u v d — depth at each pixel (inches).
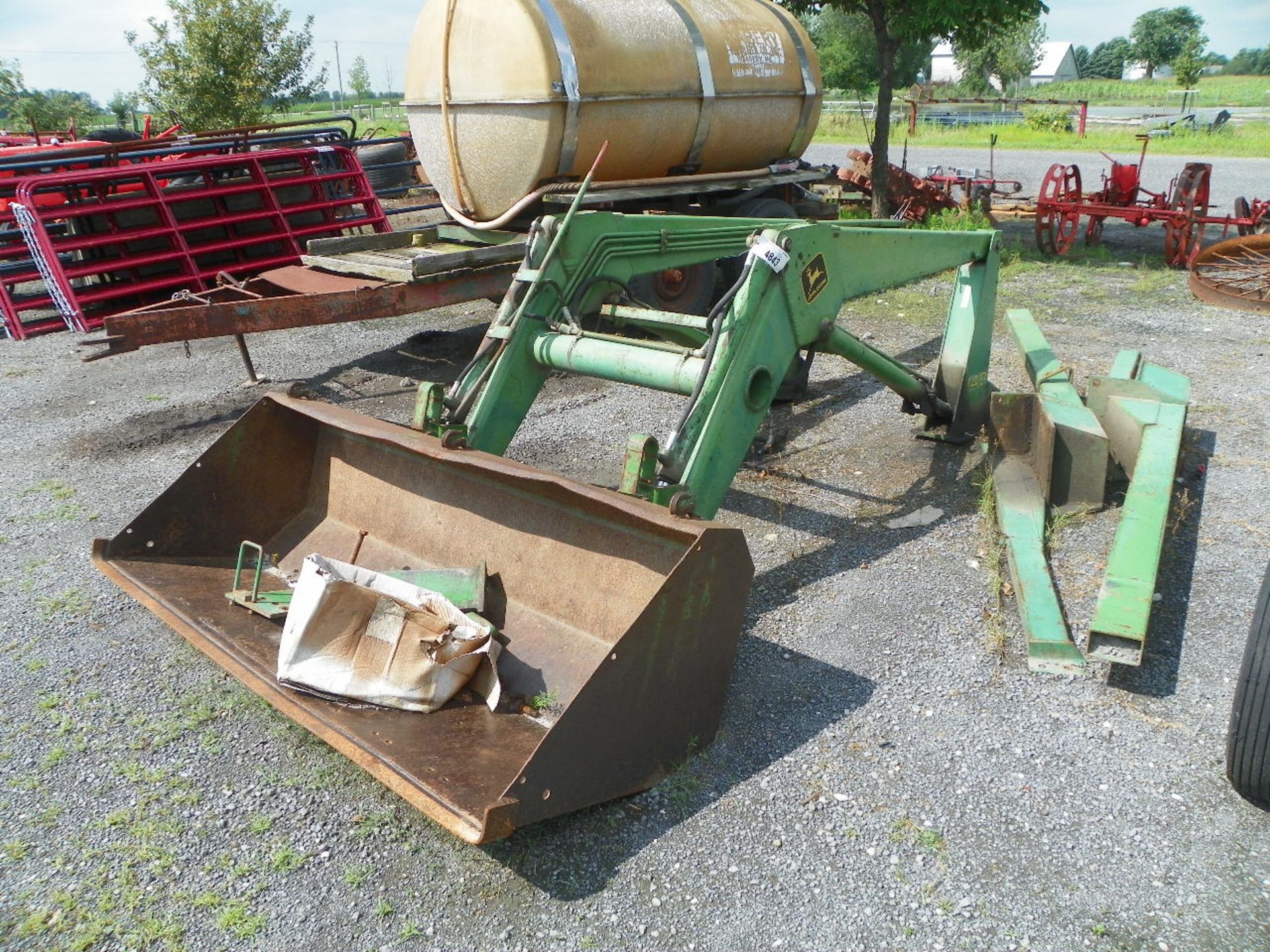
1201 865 109.8
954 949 100.2
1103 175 470.9
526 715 126.3
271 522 168.4
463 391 160.2
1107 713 136.1
